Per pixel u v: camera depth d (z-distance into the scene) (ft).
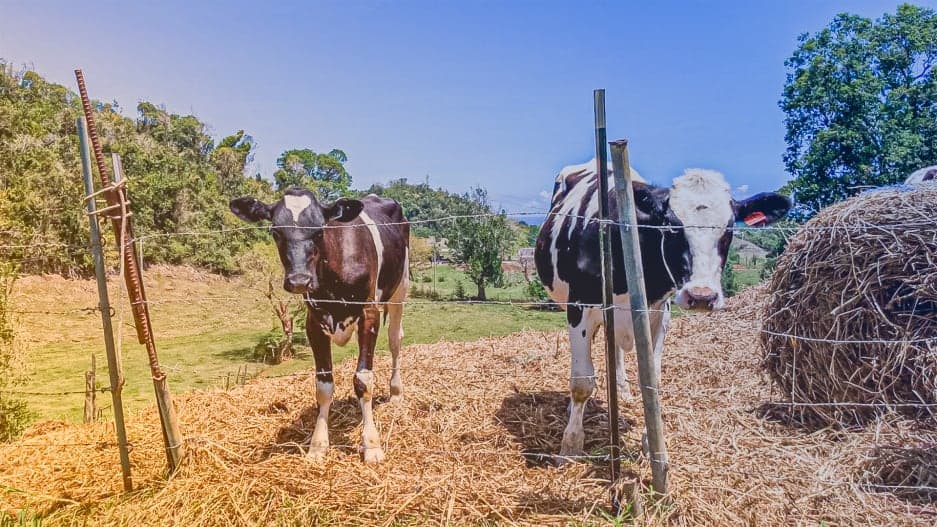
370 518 10.80
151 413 17.76
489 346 25.68
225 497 11.44
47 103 130.00
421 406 16.94
